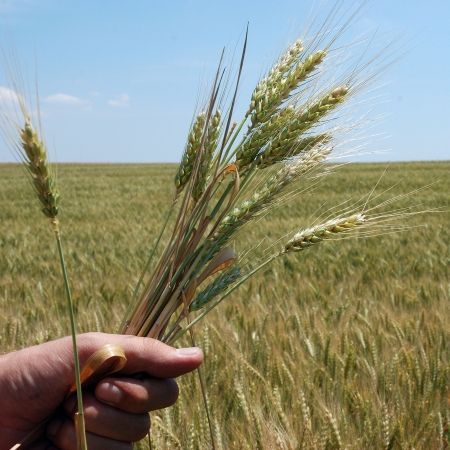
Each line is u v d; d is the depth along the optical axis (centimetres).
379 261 274
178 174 47
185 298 47
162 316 47
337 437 75
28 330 134
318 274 235
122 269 245
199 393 88
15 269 265
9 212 634
